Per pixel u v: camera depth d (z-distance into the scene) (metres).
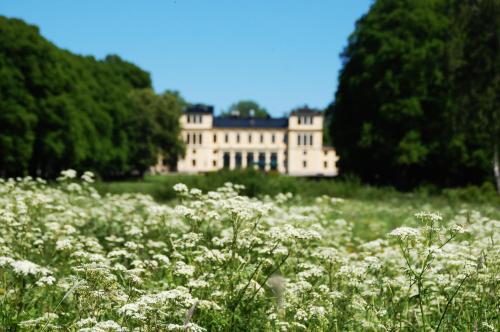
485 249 7.03
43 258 7.27
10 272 5.85
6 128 44.19
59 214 10.16
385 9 46.72
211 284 5.63
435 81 41.47
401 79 42.75
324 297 5.62
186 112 133.62
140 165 73.44
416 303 6.09
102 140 58.16
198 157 133.50
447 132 38.78
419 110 41.41
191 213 6.42
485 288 5.74
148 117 71.62
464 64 36.97
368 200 24.92
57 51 54.97
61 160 50.41
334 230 11.19
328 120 53.66
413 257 6.82
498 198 24.69
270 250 5.75
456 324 5.26
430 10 44.09
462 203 23.12
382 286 5.67
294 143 130.75
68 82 52.84
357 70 47.28
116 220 11.17
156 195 22.61
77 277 5.05
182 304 4.76
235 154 134.00
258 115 169.00
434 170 44.31
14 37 45.91
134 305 4.11
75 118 49.91
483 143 37.72
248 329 5.07
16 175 45.81
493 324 5.10
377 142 43.88
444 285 5.93
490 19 36.53
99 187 21.14
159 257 6.19
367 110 45.97
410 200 23.95
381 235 12.75
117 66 88.00
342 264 6.81
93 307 4.76
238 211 5.92
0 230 7.60
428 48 41.94
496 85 36.19
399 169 44.53
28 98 45.53
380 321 5.25
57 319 5.07
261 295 5.54
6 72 44.69
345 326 5.22
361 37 47.16
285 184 24.39
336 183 27.59
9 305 5.23
